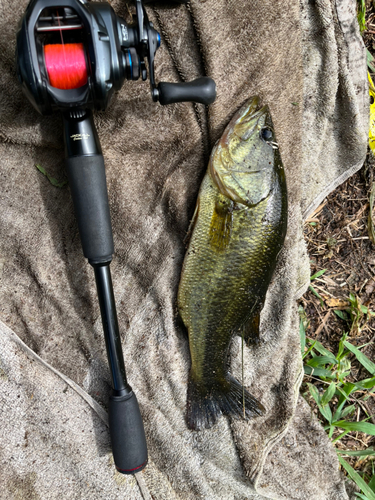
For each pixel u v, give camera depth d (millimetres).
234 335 289
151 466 291
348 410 360
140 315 287
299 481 321
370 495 343
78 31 188
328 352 359
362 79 315
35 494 266
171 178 279
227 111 275
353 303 367
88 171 217
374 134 354
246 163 266
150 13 251
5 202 261
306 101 310
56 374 273
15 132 249
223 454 303
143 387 290
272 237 276
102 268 233
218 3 257
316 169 328
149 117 266
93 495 274
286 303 313
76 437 274
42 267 271
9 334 267
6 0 231
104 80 190
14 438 267
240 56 270
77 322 278
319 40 296
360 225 371
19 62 184
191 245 272
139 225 281
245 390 302
